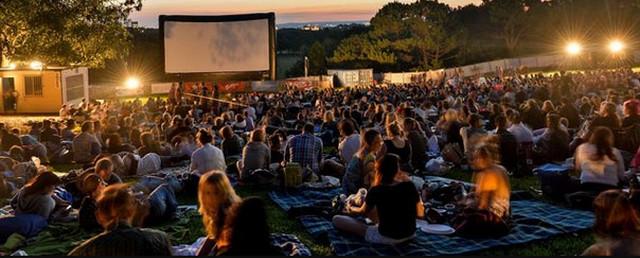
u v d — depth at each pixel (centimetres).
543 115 1209
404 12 5994
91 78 5478
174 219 726
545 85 2067
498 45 7050
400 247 568
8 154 1038
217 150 882
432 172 955
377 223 593
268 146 998
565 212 693
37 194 679
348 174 757
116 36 3344
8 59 2986
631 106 923
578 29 6594
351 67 6188
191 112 1928
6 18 2869
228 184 462
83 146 1186
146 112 1917
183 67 3388
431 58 6119
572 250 570
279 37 9188
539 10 6631
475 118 964
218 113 2120
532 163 954
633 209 376
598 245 381
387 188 569
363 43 6125
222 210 450
